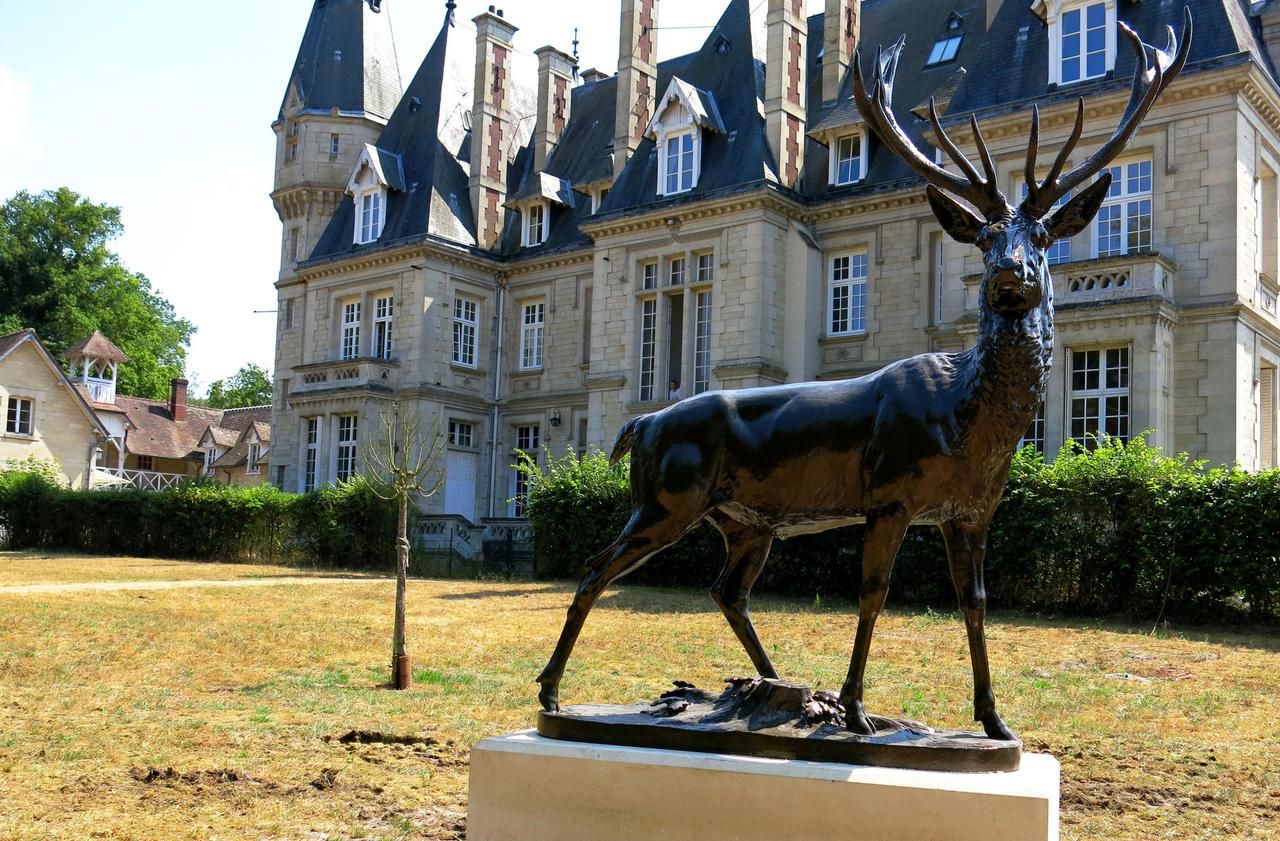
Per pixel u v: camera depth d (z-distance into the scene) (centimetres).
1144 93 552
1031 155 546
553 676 603
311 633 1509
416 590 2138
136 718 952
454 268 3878
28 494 3734
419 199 3906
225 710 995
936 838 487
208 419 7481
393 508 2934
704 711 579
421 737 883
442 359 3825
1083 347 2284
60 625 1506
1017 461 1822
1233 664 1266
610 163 3881
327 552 3053
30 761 793
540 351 3941
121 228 6625
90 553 3478
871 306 3022
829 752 524
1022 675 1192
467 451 3900
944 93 3033
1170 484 1695
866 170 3112
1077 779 777
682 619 1647
